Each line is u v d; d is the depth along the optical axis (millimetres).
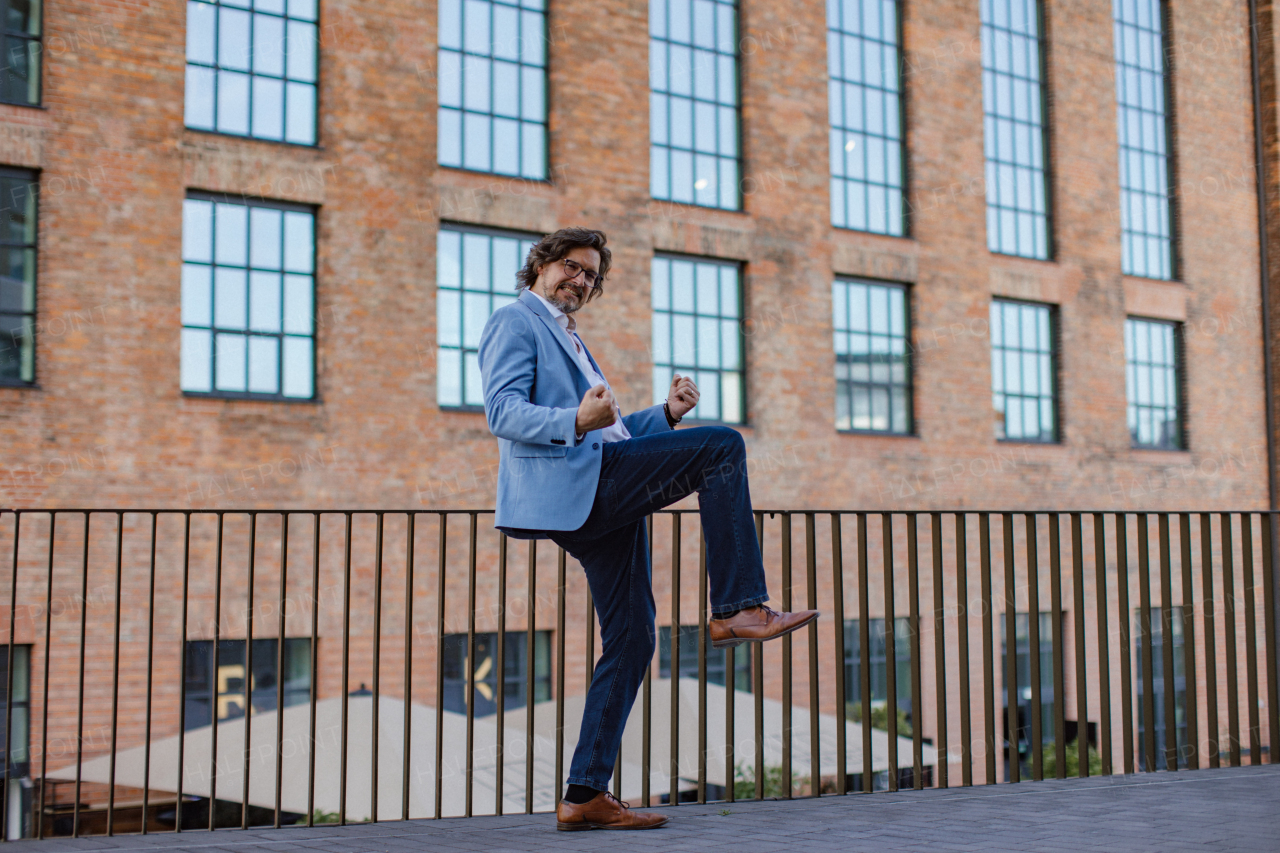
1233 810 3189
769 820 3215
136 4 9469
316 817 7680
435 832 3188
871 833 2896
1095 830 2850
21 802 8445
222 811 8609
